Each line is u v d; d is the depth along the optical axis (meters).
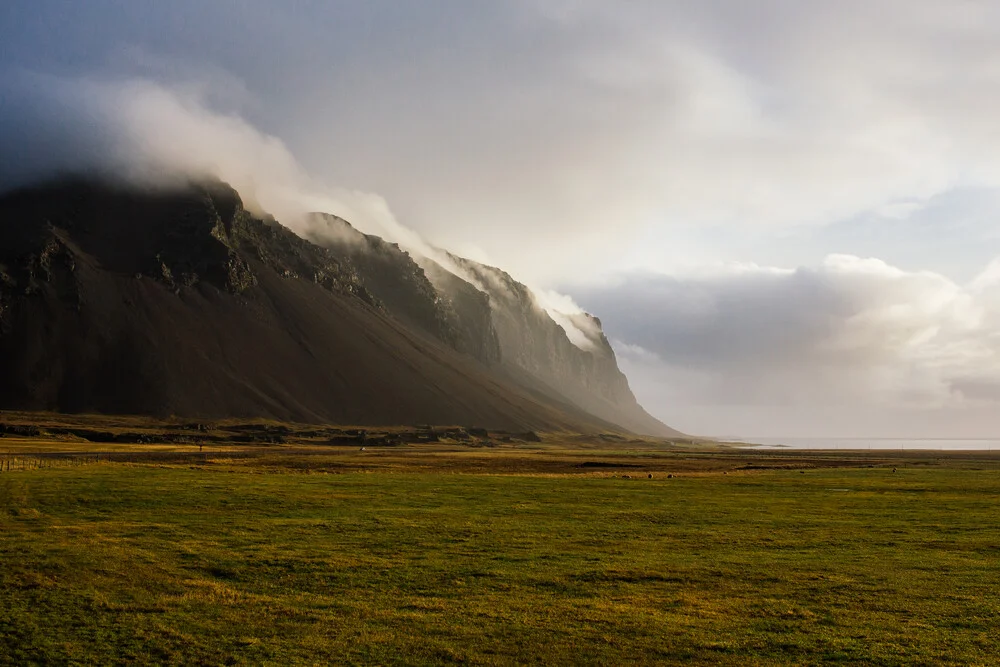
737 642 24.33
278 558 34.81
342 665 22.12
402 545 38.50
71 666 21.83
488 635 24.73
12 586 29.41
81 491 57.03
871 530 45.47
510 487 70.44
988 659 23.00
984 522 49.28
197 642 23.83
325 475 82.56
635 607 27.92
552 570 33.41
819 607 28.12
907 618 26.91
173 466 94.50
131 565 33.12
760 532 44.41
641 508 55.53
